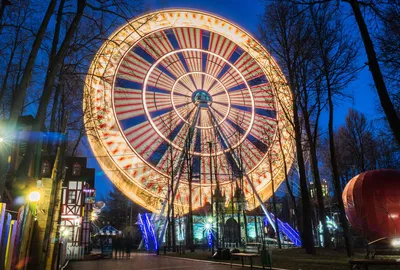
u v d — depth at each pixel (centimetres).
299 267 1239
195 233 4738
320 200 2177
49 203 931
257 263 1577
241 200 4159
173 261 2052
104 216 8312
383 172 1866
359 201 1859
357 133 4191
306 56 1930
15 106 1048
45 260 884
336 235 2908
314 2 1159
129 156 3938
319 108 1967
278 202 5778
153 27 4578
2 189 1140
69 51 1508
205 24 5112
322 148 4459
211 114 4675
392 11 1084
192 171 3988
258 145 4688
